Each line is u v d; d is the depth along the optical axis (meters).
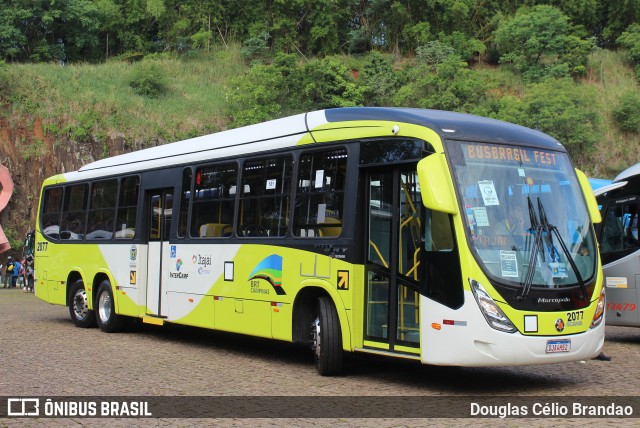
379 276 8.99
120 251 14.43
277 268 10.34
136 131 35.66
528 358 7.91
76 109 35.94
